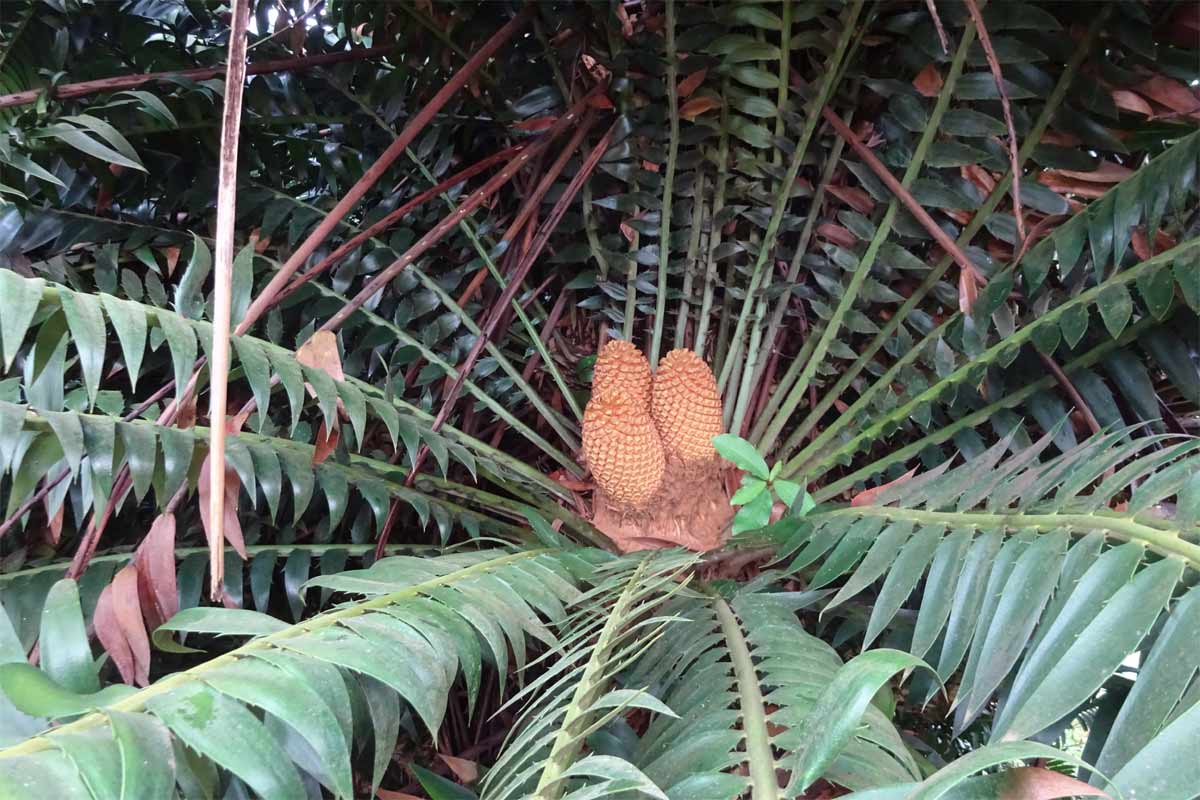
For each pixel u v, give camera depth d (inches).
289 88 64.4
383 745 35.1
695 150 65.8
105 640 36.1
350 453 55.4
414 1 64.2
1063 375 53.6
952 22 56.4
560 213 62.0
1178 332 50.5
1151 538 31.7
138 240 60.2
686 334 74.7
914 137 61.3
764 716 31.7
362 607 34.8
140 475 39.5
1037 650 30.8
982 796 22.3
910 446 60.3
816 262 66.5
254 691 26.7
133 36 61.7
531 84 68.7
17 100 50.1
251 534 56.8
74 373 58.8
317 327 64.4
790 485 54.7
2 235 57.0
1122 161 59.0
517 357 75.0
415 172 68.4
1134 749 25.8
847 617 53.4
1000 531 38.3
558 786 25.8
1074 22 55.4
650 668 43.5
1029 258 53.4
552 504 63.9
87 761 22.1
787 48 61.1
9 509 39.8
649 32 61.3
